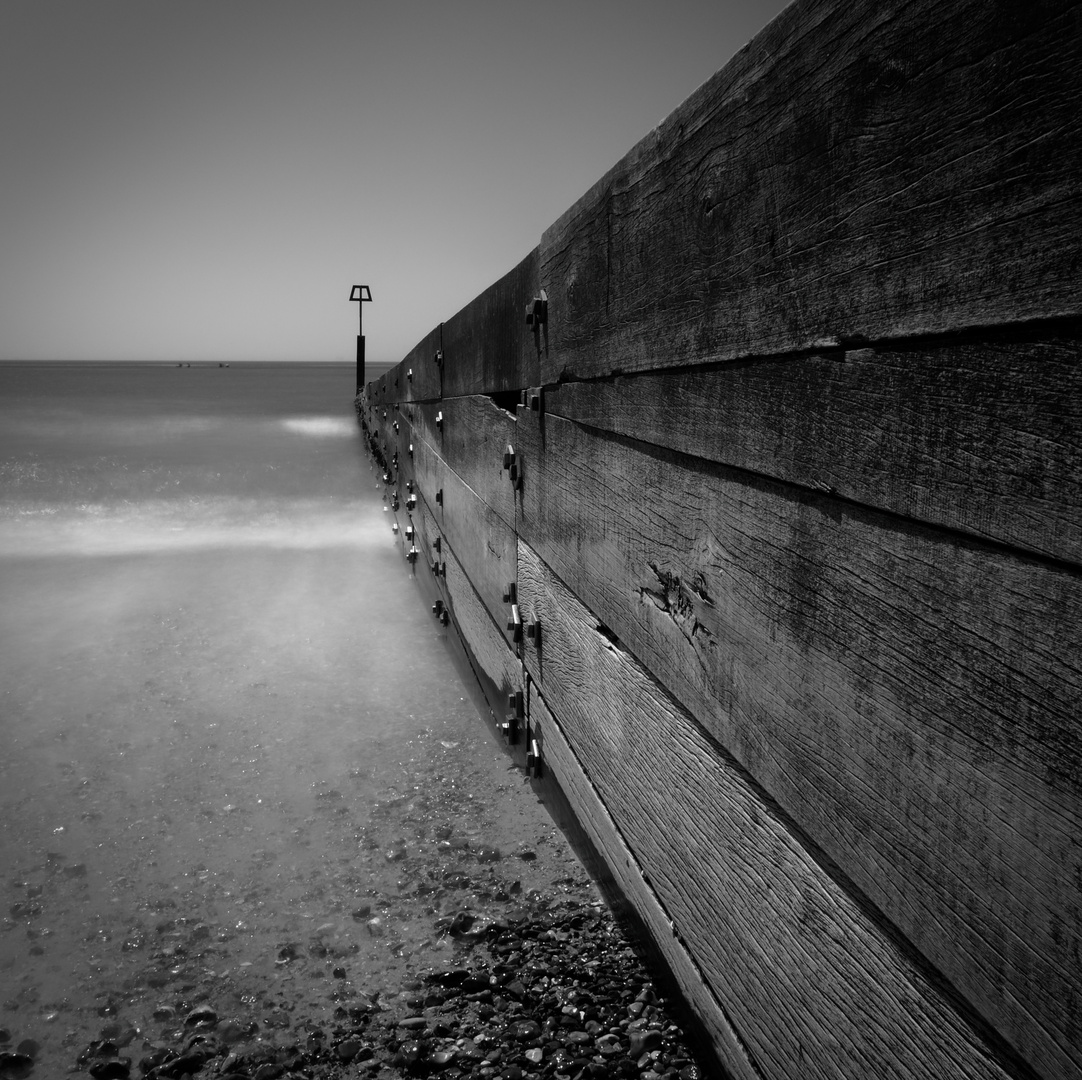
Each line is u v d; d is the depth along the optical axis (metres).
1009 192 0.91
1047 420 0.89
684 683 1.92
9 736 4.43
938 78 1.00
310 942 2.79
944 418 1.04
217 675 5.30
